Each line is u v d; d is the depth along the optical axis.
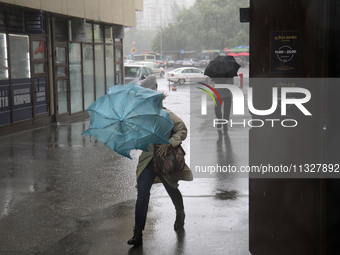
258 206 3.30
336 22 2.85
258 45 3.13
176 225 4.59
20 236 4.59
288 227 3.21
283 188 3.19
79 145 9.83
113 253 4.06
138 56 73.44
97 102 3.93
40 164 7.97
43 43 12.81
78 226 4.83
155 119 3.80
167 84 34.97
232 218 4.92
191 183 6.47
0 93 10.89
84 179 6.92
